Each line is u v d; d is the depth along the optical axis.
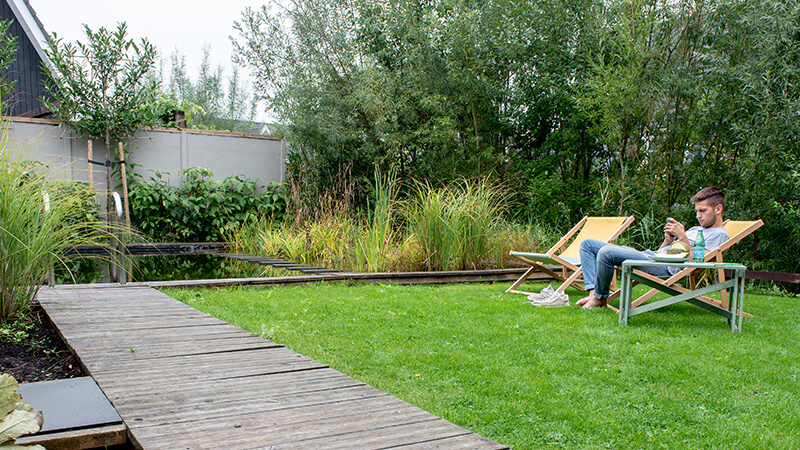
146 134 10.79
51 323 3.12
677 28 7.12
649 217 7.05
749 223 4.37
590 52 7.86
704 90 6.55
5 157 2.89
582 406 2.10
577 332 3.39
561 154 8.88
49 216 3.13
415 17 9.84
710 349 3.02
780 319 4.05
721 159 6.77
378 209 6.87
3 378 1.28
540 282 6.30
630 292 3.73
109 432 1.52
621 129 7.32
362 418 1.67
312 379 2.09
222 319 3.49
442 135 9.19
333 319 3.64
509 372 2.50
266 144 11.91
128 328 2.93
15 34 12.77
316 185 10.62
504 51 8.92
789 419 2.00
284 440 1.48
